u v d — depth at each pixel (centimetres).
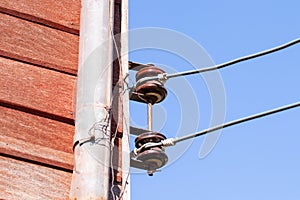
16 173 336
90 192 328
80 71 370
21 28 387
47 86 374
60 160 349
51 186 340
